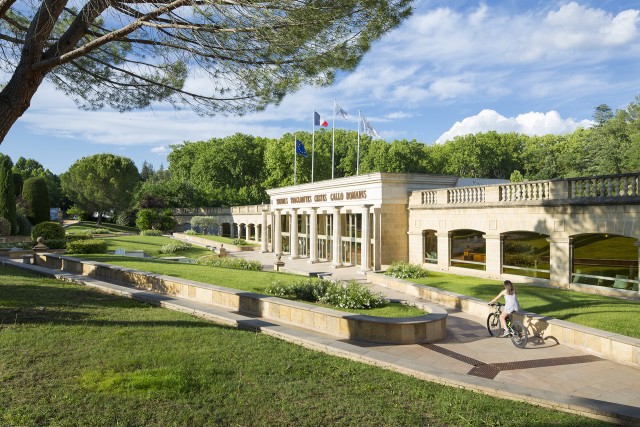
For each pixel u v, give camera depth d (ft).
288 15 30.68
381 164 243.19
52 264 86.17
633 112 205.98
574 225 66.69
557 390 30.07
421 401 23.40
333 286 54.13
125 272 66.74
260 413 20.72
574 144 257.75
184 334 33.47
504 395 24.82
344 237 128.88
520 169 287.89
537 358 37.09
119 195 257.75
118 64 43.78
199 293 55.01
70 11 39.37
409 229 105.09
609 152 192.34
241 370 26.30
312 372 27.30
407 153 248.52
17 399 20.90
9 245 126.93
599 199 62.69
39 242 94.02
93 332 32.81
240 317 41.93
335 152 269.85
